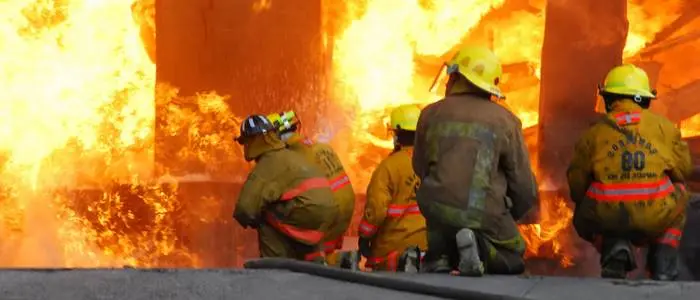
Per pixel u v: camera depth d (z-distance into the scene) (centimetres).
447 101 1135
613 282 1003
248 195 1380
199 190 2805
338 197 1505
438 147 1107
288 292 914
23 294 891
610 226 1217
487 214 1087
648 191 1204
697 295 942
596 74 2925
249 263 1055
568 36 2925
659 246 1230
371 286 942
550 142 2920
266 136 1402
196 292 908
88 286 922
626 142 1216
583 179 1245
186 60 2945
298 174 1387
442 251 1124
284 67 3000
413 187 1434
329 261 1475
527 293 949
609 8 2917
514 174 1109
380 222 1432
